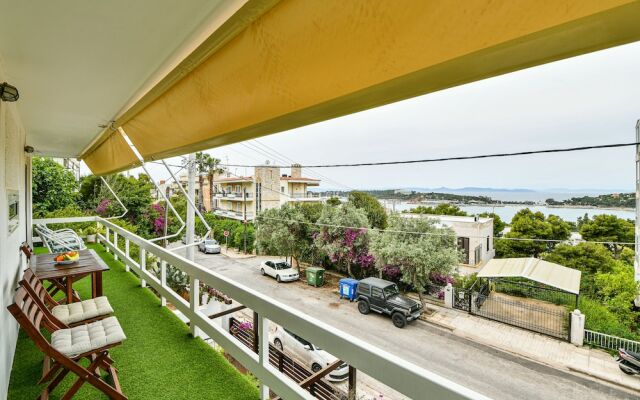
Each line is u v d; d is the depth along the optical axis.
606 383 4.10
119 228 5.61
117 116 2.67
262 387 1.94
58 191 12.57
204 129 1.45
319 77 0.84
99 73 1.73
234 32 1.05
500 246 12.11
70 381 2.21
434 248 8.91
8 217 2.38
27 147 4.26
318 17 0.79
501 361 4.92
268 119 1.05
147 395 2.02
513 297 7.98
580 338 5.25
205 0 1.01
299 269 13.56
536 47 0.50
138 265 4.49
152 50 1.42
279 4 0.88
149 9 1.07
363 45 0.72
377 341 6.08
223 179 25.81
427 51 0.61
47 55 1.49
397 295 7.64
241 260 16.61
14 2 1.03
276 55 0.95
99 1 1.03
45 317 2.05
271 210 14.18
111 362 2.05
